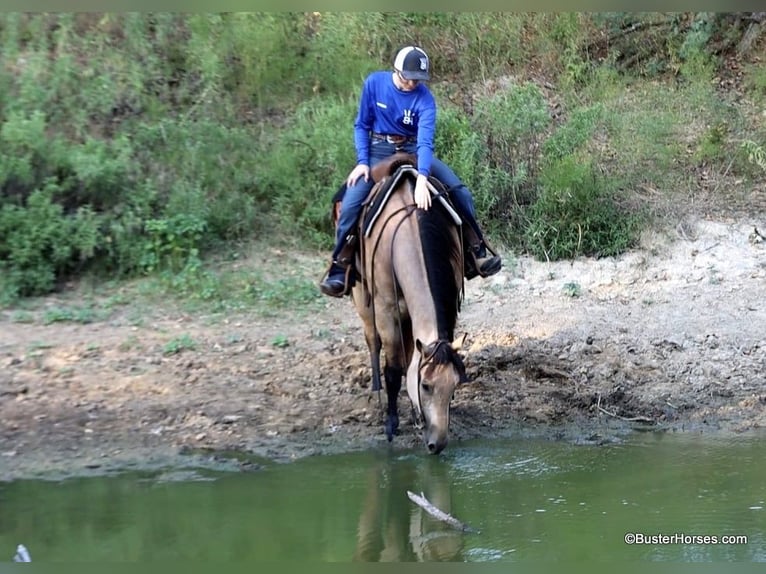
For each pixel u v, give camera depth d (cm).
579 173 1066
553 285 1015
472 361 837
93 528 558
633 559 530
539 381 817
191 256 973
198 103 1145
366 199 683
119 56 1162
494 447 708
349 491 621
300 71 1216
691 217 1118
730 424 762
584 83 1288
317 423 733
